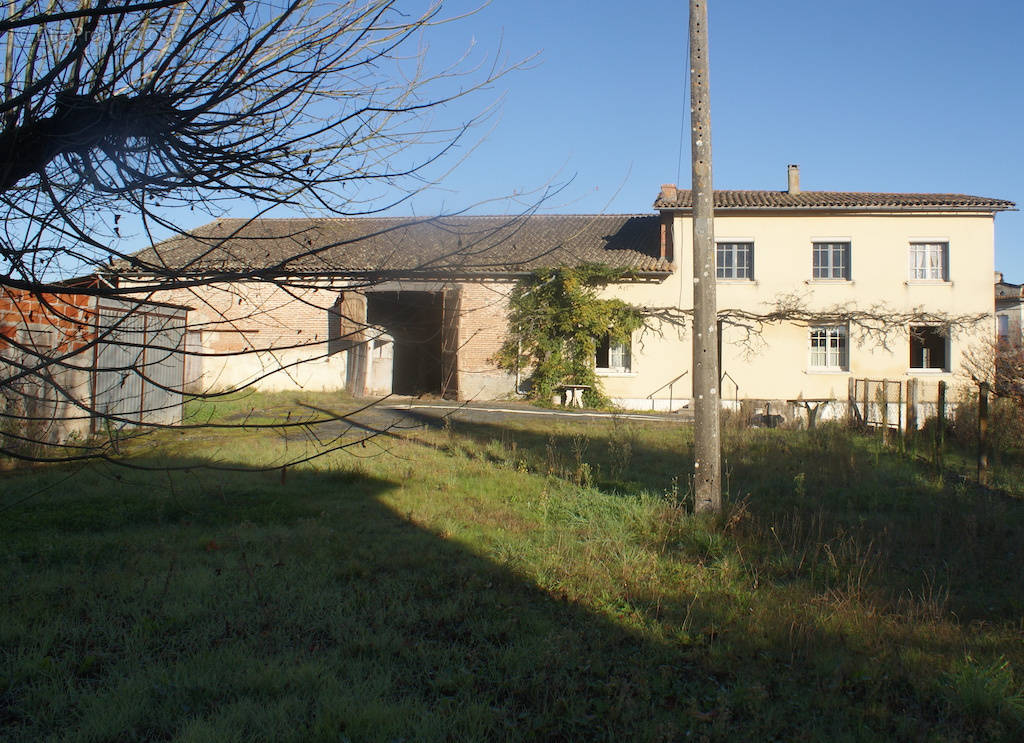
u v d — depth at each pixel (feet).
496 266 10.24
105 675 12.55
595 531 23.30
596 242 80.07
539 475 33.37
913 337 73.72
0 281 8.56
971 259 72.08
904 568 20.07
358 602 16.22
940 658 13.94
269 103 9.53
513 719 11.44
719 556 21.03
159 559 18.94
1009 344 57.98
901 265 72.59
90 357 33.94
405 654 13.58
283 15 8.64
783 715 11.77
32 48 9.00
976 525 23.25
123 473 29.19
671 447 43.98
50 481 27.27
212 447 36.55
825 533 23.54
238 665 12.84
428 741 10.46
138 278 9.73
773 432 52.85
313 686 12.19
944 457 40.68
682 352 72.59
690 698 12.26
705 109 25.91
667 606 16.70
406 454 37.47
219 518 23.62
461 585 17.70
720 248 74.79
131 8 7.50
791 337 73.46
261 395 63.10
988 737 11.31
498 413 62.23
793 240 73.51
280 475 31.01
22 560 18.89
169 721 11.01
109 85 8.93
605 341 75.31
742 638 14.80
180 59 9.23
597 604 16.72
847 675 13.23
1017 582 18.65
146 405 40.91
